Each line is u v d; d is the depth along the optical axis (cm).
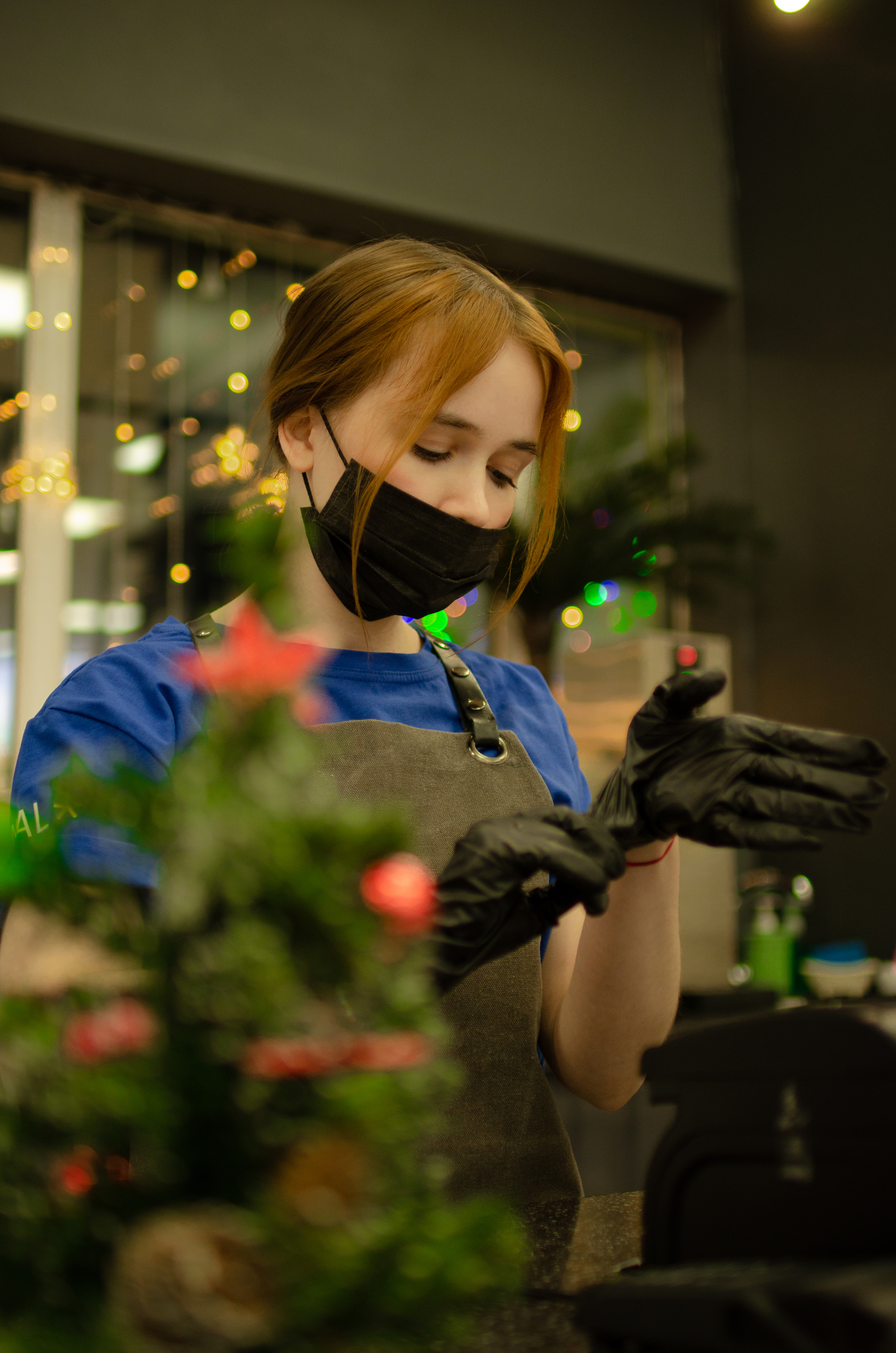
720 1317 39
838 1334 37
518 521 213
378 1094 33
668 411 500
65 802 36
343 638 101
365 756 93
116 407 364
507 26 432
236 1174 33
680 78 479
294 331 98
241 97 376
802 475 460
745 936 397
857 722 436
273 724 36
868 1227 45
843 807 62
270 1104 32
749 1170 50
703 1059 52
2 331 355
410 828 35
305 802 36
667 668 369
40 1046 34
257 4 381
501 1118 88
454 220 414
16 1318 33
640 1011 85
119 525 359
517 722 108
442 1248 32
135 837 35
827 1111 47
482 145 423
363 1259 30
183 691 90
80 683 91
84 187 369
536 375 90
